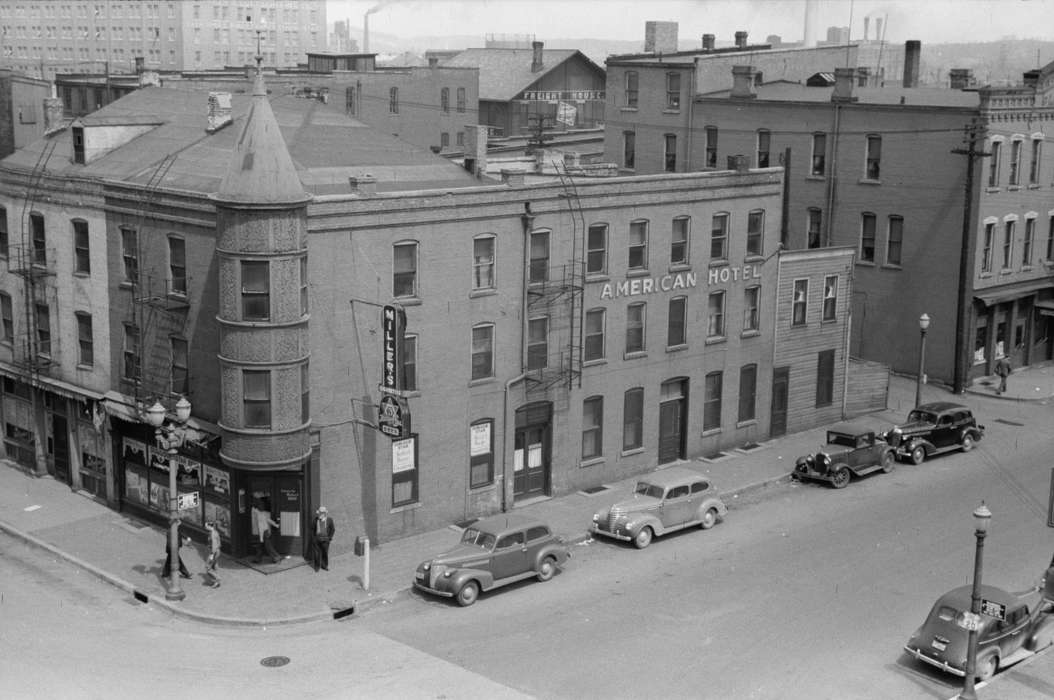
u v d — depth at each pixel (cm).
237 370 3684
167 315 4047
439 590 3562
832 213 6781
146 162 4331
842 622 3481
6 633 3322
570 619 3478
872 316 6681
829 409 5612
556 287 4391
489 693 2991
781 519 4406
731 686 3061
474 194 4106
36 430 4747
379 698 2952
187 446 4019
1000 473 5003
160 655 3200
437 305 4088
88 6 17862
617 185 4531
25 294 4625
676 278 4812
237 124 4519
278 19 18188
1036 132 6525
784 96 7238
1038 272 6794
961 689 3088
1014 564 3950
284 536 3894
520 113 10675
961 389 6288
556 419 4528
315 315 3794
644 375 4797
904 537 4212
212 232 3819
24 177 4541
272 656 3203
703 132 7456
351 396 3922
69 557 3909
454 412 4206
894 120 6450
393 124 9444
